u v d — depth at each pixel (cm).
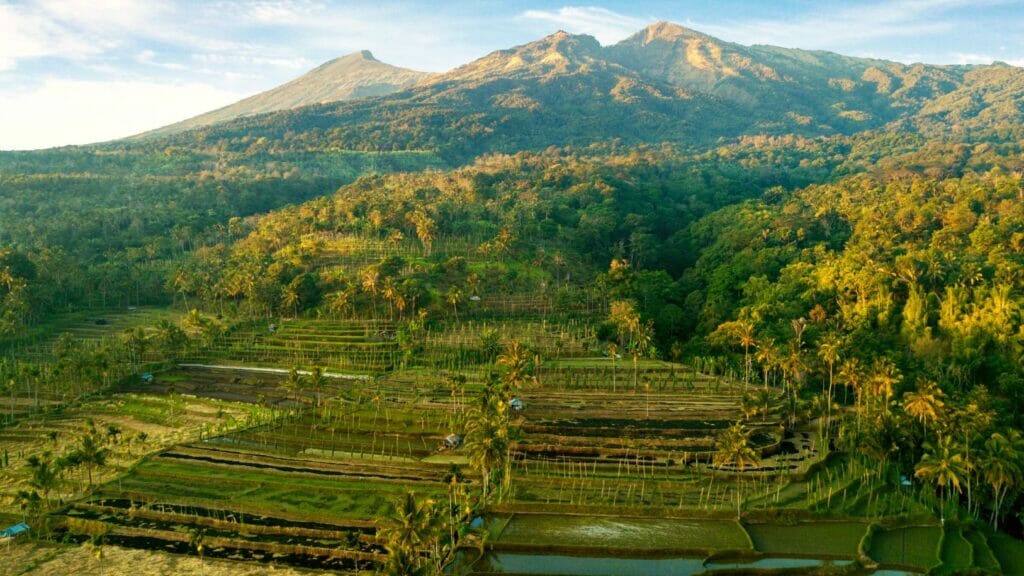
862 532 10756
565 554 10144
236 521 11175
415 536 8538
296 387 17150
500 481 12394
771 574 9644
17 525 11050
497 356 19275
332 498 11931
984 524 11156
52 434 14712
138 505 11844
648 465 13138
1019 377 15700
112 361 18725
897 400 15388
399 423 15550
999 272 19750
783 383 17362
